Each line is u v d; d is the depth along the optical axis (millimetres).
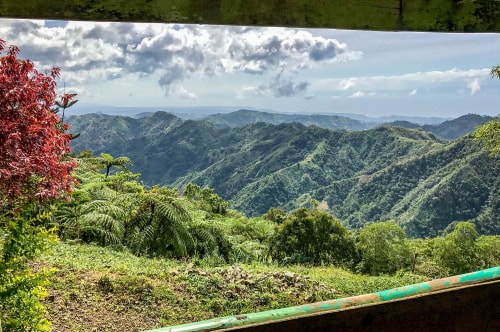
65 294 5875
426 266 17031
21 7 800
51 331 4996
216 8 859
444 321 927
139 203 10977
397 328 895
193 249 10789
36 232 3213
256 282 7309
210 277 7172
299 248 13492
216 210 19875
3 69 4191
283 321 819
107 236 9680
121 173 14023
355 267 14305
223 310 6320
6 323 2840
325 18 902
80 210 10070
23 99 4219
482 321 949
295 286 7555
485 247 18703
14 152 3941
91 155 17031
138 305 6035
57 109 5770
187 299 6441
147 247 9984
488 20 973
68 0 809
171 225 10289
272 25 891
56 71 4434
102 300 5980
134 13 840
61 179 4457
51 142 4391
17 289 2932
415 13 934
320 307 854
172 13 844
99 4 820
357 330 867
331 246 13719
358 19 912
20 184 3857
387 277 10125
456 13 949
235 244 11930
